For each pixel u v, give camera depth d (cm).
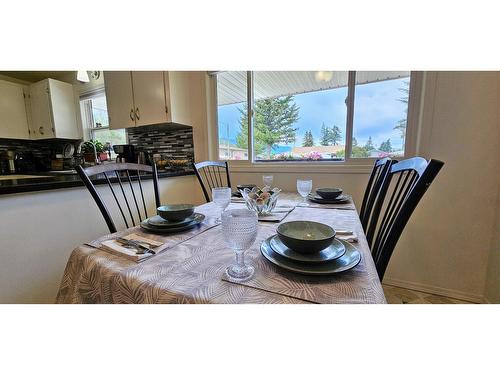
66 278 67
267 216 105
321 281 50
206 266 58
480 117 142
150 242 74
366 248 69
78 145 325
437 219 160
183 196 230
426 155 157
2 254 102
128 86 234
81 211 134
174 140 257
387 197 173
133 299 51
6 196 102
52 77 326
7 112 290
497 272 143
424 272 167
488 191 146
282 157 216
